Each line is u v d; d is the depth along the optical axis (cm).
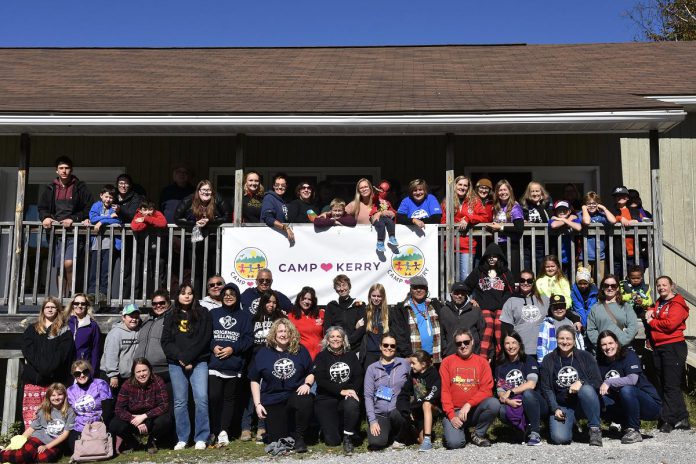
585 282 786
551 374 710
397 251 848
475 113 835
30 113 848
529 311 763
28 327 766
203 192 843
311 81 1104
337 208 854
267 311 762
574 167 1112
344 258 853
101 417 727
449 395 705
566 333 707
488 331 759
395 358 722
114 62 1316
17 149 1145
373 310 763
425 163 1120
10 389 869
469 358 715
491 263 791
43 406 723
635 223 840
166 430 725
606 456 641
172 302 827
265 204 861
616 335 732
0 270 1127
